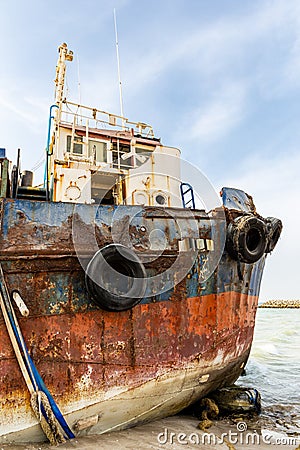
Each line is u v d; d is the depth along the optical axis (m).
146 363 5.29
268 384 9.62
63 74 8.85
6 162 5.45
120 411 5.13
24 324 4.61
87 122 7.68
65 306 4.86
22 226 4.80
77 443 4.59
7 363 4.44
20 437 4.45
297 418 6.65
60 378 4.67
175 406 5.89
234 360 6.62
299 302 71.06
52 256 4.83
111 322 5.11
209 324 5.98
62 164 6.91
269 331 25.19
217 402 6.50
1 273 4.54
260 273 7.69
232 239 6.09
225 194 6.76
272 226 7.39
